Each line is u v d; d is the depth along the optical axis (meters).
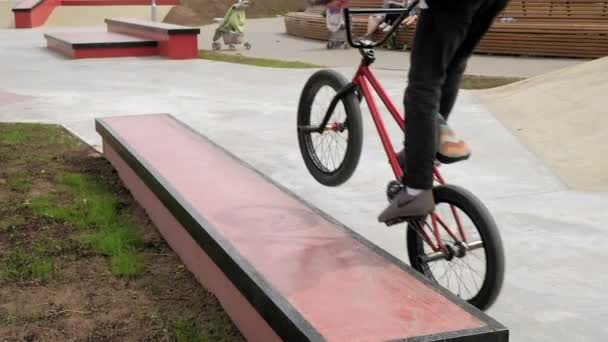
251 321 2.69
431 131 2.56
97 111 7.32
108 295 3.17
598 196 4.68
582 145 5.74
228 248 2.78
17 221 4.00
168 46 12.25
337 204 4.55
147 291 3.22
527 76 10.44
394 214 2.73
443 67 2.55
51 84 9.21
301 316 2.20
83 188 4.63
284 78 9.96
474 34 2.80
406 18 3.08
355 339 2.06
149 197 4.12
